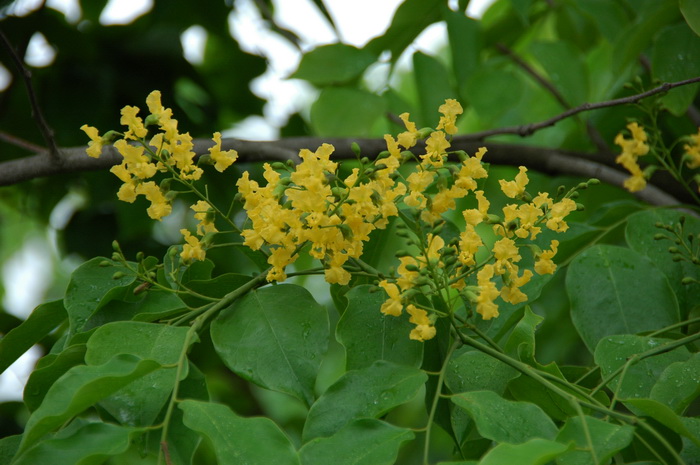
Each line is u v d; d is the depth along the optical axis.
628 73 1.19
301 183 0.85
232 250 1.32
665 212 0.99
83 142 1.28
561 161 1.15
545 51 1.15
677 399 0.87
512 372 0.89
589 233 0.98
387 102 1.13
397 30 1.15
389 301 0.85
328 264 0.87
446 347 0.89
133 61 1.31
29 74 0.99
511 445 0.79
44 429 0.81
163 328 0.87
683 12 0.98
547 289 1.19
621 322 0.95
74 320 0.89
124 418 0.84
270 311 0.88
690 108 1.15
